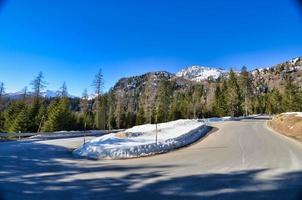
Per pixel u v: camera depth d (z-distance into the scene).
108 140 23.39
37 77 63.72
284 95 105.00
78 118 76.56
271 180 10.47
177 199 8.64
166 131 29.92
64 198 8.88
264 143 21.78
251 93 102.19
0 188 9.94
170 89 99.50
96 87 72.62
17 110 65.88
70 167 14.20
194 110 93.62
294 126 31.45
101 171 13.11
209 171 12.39
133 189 9.83
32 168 13.80
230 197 8.66
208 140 25.72
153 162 15.49
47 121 60.31
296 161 13.90
